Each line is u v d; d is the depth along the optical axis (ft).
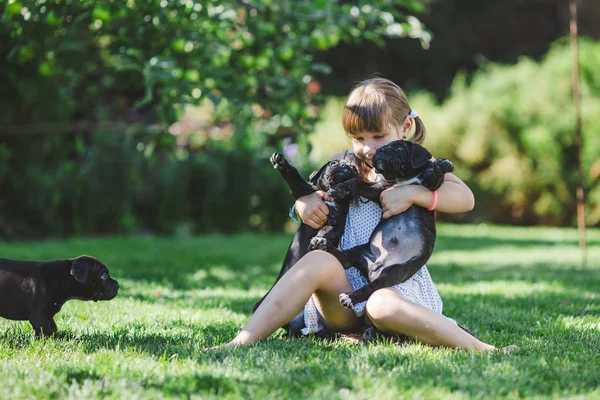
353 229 11.89
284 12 21.70
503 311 15.74
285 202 46.24
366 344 11.09
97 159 37.70
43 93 27.40
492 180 54.65
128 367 9.36
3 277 11.36
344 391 8.39
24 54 20.06
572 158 53.31
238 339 11.02
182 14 19.75
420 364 9.54
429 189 11.40
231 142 43.45
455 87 59.26
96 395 8.25
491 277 23.79
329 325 11.94
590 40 61.00
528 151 53.88
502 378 9.02
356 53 77.00
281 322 11.16
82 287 11.59
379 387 8.59
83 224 39.52
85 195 38.86
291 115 23.44
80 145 31.17
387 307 10.78
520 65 57.88
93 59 22.47
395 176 11.28
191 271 24.26
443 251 35.94
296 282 11.14
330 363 9.64
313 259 11.28
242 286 20.80
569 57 55.11
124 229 41.27
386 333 11.30
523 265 28.25
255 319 11.14
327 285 11.28
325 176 11.78
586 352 10.89
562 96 53.72
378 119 11.66
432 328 10.68
